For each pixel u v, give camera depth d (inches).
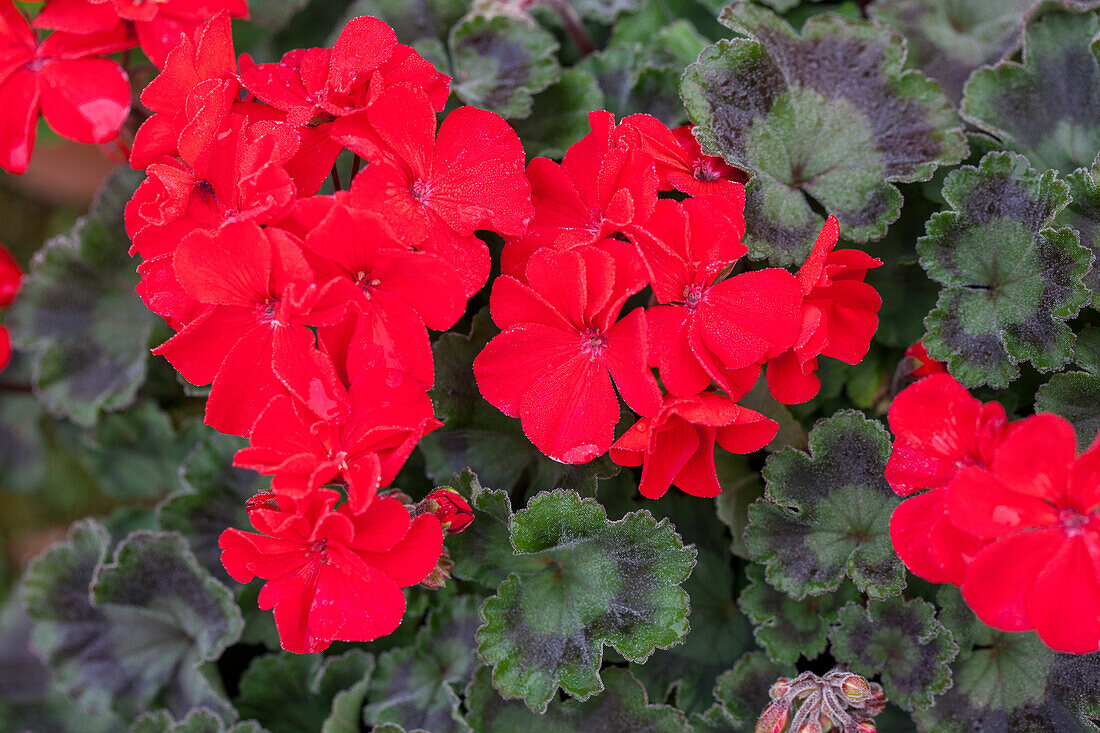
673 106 23.9
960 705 21.4
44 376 25.5
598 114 20.3
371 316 18.8
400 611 18.8
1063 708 21.1
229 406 19.1
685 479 19.9
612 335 19.3
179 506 24.1
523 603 21.5
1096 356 21.4
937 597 21.5
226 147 19.2
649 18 25.5
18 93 21.9
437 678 22.9
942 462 18.9
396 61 19.9
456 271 19.1
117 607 24.7
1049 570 18.1
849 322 19.8
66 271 25.6
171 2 21.5
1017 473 17.8
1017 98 22.4
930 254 21.7
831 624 22.0
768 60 21.7
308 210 18.5
